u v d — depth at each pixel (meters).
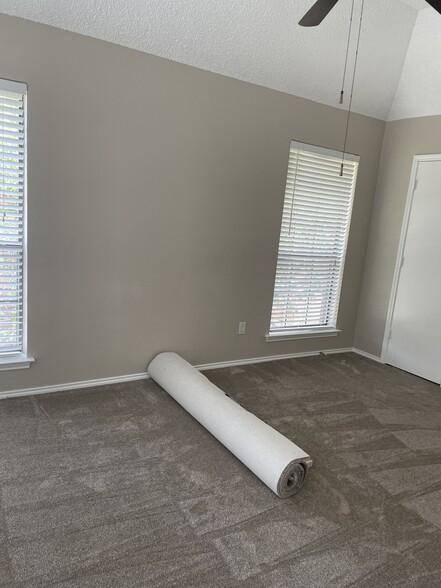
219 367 3.76
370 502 2.14
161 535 1.81
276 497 2.11
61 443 2.41
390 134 4.11
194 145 3.19
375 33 3.22
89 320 3.05
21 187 2.70
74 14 2.54
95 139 2.82
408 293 4.03
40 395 2.94
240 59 3.12
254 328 3.88
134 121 2.93
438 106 3.68
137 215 3.08
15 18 2.46
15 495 1.97
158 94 2.98
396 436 2.82
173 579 1.59
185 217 3.28
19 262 2.78
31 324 2.84
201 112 3.17
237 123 3.34
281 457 2.10
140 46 2.83
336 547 1.82
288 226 3.86
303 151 3.76
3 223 2.69
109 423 2.67
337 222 4.16
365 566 1.73
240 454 2.29
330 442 2.68
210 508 2.00
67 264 2.89
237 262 3.62
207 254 3.45
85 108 2.75
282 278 3.96
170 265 3.30
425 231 3.87
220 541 1.80
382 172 4.20
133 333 3.26
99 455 2.33
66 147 2.74
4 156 2.61
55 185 2.75
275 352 4.09
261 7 2.79
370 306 4.39
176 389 2.91
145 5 2.61
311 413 3.05
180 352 3.53
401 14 3.14
